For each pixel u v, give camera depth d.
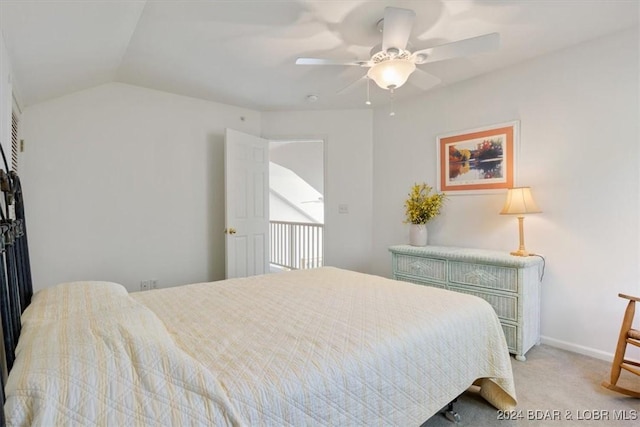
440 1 1.95
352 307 1.63
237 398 0.89
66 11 1.65
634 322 2.29
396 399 1.22
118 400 0.78
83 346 0.88
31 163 2.81
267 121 4.17
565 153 2.59
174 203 3.53
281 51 2.55
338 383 1.07
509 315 2.49
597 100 2.44
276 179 7.50
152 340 0.97
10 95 1.90
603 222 2.42
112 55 2.49
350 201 4.09
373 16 2.08
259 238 3.96
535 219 2.76
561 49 2.59
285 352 1.14
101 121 3.12
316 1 1.93
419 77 2.97
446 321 1.50
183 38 2.36
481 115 3.09
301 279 2.23
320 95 3.59
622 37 2.32
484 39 1.87
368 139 4.07
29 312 1.26
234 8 2.00
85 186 3.05
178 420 0.80
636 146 2.28
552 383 2.09
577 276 2.54
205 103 3.72
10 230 1.12
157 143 3.42
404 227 3.77
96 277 3.11
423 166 3.58
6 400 0.73
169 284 3.51
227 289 1.97
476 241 3.15
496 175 3.00
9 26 1.57
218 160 3.82
